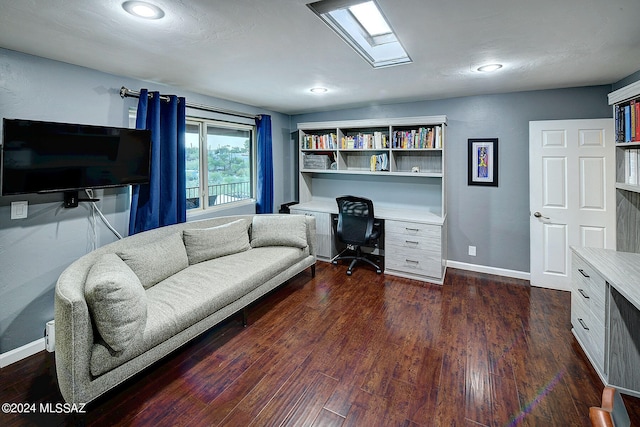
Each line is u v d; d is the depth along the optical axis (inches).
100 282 66.3
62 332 63.7
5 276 87.2
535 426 66.6
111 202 110.2
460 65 101.4
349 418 69.4
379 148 166.9
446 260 164.9
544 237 137.5
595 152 127.4
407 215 158.4
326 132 193.2
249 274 109.9
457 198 159.5
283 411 71.4
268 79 117.0
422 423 67.8
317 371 85.2
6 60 83.9
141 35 76.4
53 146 87.5
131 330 69.8
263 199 174.9
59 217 97.0
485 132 149.1
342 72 108.7
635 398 74.9
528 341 98.2
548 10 65.2
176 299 89.3
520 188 145.6
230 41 80.6
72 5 61.5
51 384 81.0
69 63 96.3
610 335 76.4
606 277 74.7
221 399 75.0
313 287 142.3
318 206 185.3
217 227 130.5
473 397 75.2
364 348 95.6
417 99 156.6
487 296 131.0
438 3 62.0
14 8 62.7
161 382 80.9
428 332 104.2
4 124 78.0
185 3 61.2
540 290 136.4
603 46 85.0
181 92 133.1
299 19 68.7
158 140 117.3
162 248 106.7
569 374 82.6
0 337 87.0
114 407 72.4
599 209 128.3
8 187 80.2
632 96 86.4
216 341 99.8
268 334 103.7
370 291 137.5
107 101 107.0
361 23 74.6
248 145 178.9
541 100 137.3
